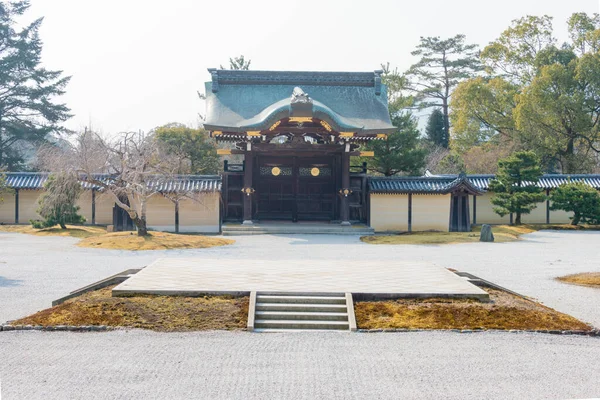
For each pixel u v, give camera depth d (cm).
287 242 2895
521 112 5203
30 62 5531
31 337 1112
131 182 2814
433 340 1121
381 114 3700
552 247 2711
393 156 4209
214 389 865
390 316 1246
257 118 3481
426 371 950
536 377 927
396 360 1003
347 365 977
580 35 5616
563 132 5375
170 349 1049
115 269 1917
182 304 1279
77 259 2178
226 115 3556
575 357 1027
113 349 1045
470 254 2398
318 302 1305
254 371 942
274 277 1508
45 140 5591
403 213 3656
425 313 1254
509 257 2298
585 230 3794
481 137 6191
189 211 3534
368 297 1330
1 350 1034
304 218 3797
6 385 872
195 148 4941
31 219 3634
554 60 5509
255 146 3559
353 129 3341
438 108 7794
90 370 939
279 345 1087
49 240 2933
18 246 2633
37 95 5562
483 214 4191
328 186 3806
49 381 890
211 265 1711
